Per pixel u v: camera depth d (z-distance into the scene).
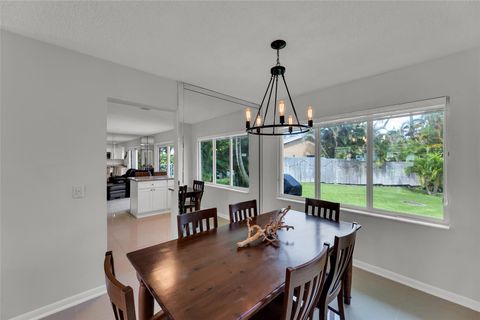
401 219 2.40
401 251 2.37
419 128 2.36
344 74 2.57
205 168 3.56
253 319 1.26
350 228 1.99
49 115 1.93
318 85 2.93
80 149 2.09
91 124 2.16
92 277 2.15
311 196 3.34
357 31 1.73
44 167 1.91
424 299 2.08
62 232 1.99
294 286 0.94
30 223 1.84
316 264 1.06
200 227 1.95
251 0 1.39
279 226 1.83
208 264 1.32
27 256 1.82
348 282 2.00
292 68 2.41
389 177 2.57
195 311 0.91
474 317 1.83
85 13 1.52
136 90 2.48
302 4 1.43
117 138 5.86
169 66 2.40
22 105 1.81
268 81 2.83
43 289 1.89
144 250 1.51
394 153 2.53
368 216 2.61
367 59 2.20
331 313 1.91
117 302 0.80
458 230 2.04
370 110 2.62
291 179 3.63
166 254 1.45
